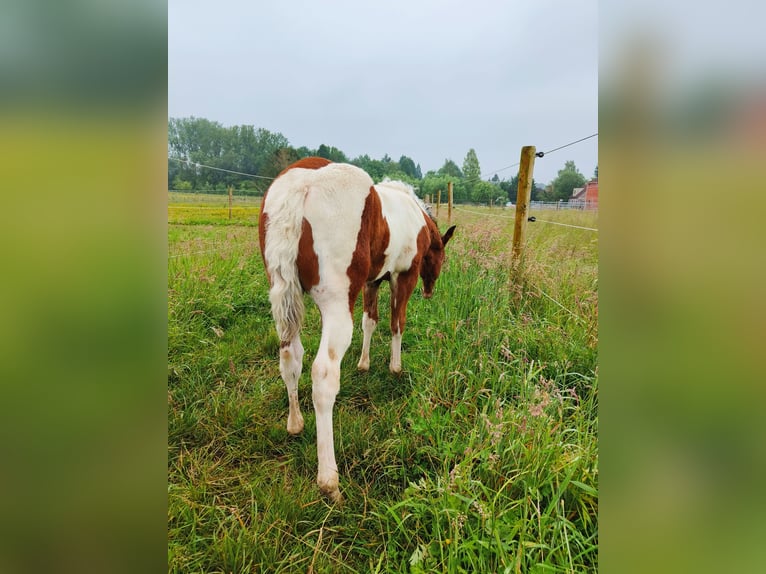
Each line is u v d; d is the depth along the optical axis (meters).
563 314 3.19
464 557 1.42
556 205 10.66
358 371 3.02
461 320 2.90
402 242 2.80
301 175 2.07
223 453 2.12
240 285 4.15
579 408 1.97
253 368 2.89
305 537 1.61
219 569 1.46
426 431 2.09
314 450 2.09
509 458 1.77
